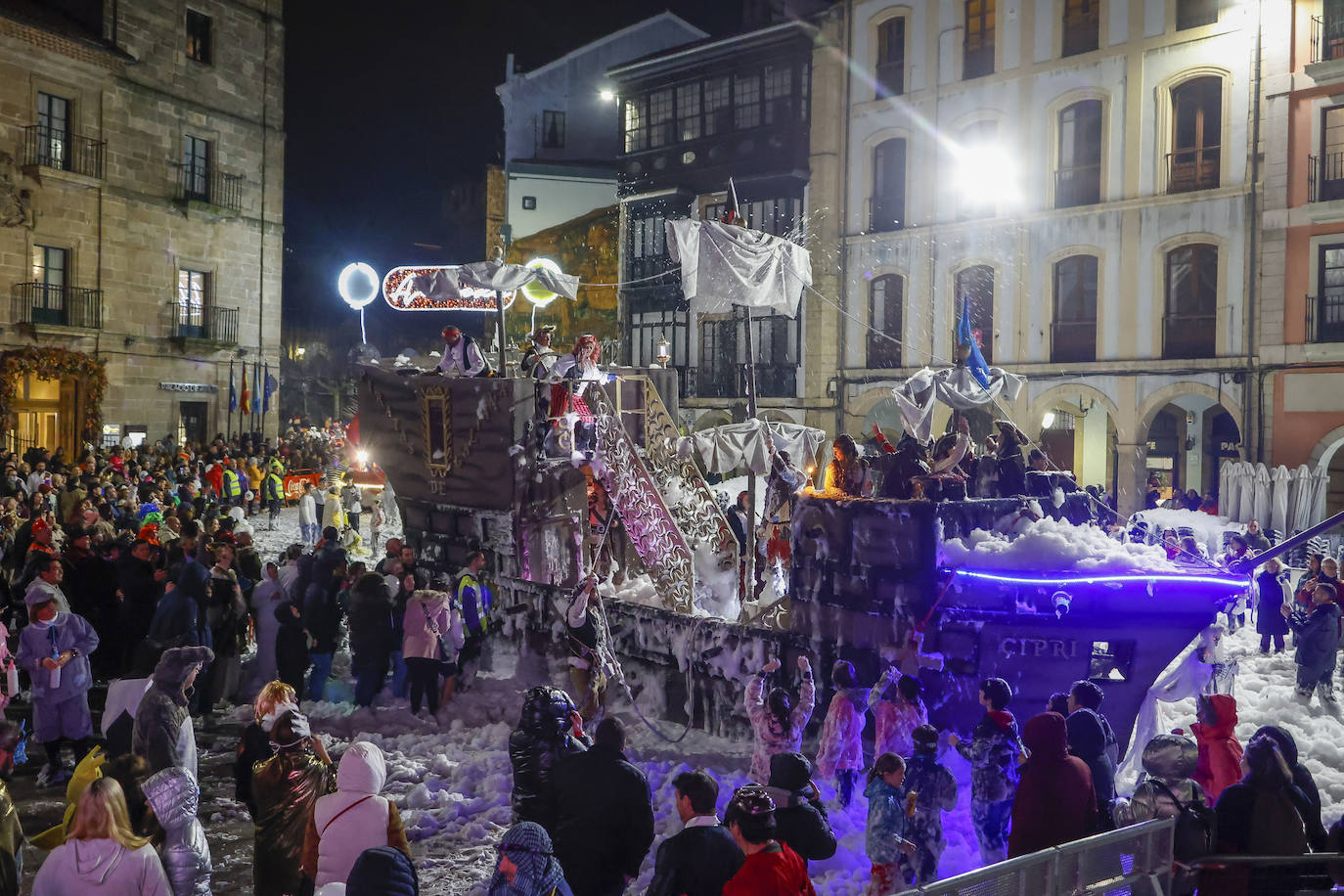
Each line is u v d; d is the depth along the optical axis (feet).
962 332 34.12
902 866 20.67
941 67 94.27
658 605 38.37
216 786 30.22
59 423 105.19
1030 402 89.76
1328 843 18.02
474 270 46.26
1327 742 32.73
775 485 37.50
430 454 47.60
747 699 26.43
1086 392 86.89
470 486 45.19
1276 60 77.61
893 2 96.48
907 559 28.19
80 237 104.78
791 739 25.88
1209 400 91.20
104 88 106.42
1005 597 27.09
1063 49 87.97
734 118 107.04
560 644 39.75
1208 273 81.66
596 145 137.49
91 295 105.60
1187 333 82.69
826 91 100.37
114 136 107.76
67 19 105.40
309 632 38.60
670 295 111.14
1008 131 90.79
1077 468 96.78
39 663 29.68
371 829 16.58
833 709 27.12
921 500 28.40
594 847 18.35
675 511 40.86
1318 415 76.48
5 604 39.17
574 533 44.55
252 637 48.34
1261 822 17.43
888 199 98.37
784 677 31.78
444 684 37.88
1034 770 19.25
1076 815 18.83
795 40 102.01
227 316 121.39
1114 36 85.15
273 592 39.22
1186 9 82.07
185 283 117.50
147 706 21.59
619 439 40.37
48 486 58.70
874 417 102.01
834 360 100.42
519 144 135.23
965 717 27.76
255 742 20.44
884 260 97.55
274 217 127.95
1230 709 22.25
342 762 16.99
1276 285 78.07
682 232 36.73
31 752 32.89
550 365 44.65
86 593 40.78
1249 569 28.30
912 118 95.86
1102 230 85.81
